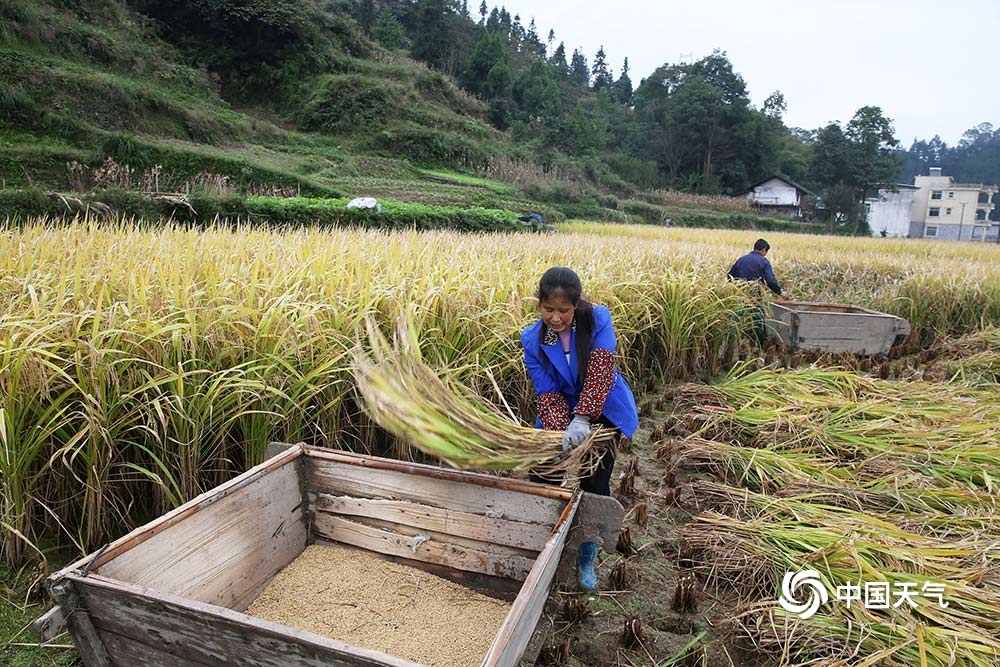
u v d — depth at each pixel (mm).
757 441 5066
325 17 53188
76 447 3340
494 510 2832
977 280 10891
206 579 2553
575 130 60656
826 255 14656
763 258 8656
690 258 9375
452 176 40594
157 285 3947
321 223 15492
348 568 3018
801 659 2859
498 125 58875
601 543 2705
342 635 2617
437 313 4555
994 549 3322
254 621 1812
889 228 74188
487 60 65438
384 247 7004
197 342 3574
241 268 4777
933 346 9344
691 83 68938
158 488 3467
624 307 6262
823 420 5203
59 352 3348
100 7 37250
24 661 2676
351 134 43219
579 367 2908
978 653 2650
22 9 29906
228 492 2617
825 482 4215
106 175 20766
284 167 31453
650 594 3422
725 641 3062
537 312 5117
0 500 3174
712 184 67250
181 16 44219
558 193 41656
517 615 1885
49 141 23828
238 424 3740
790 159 79625
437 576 3008
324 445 3902
